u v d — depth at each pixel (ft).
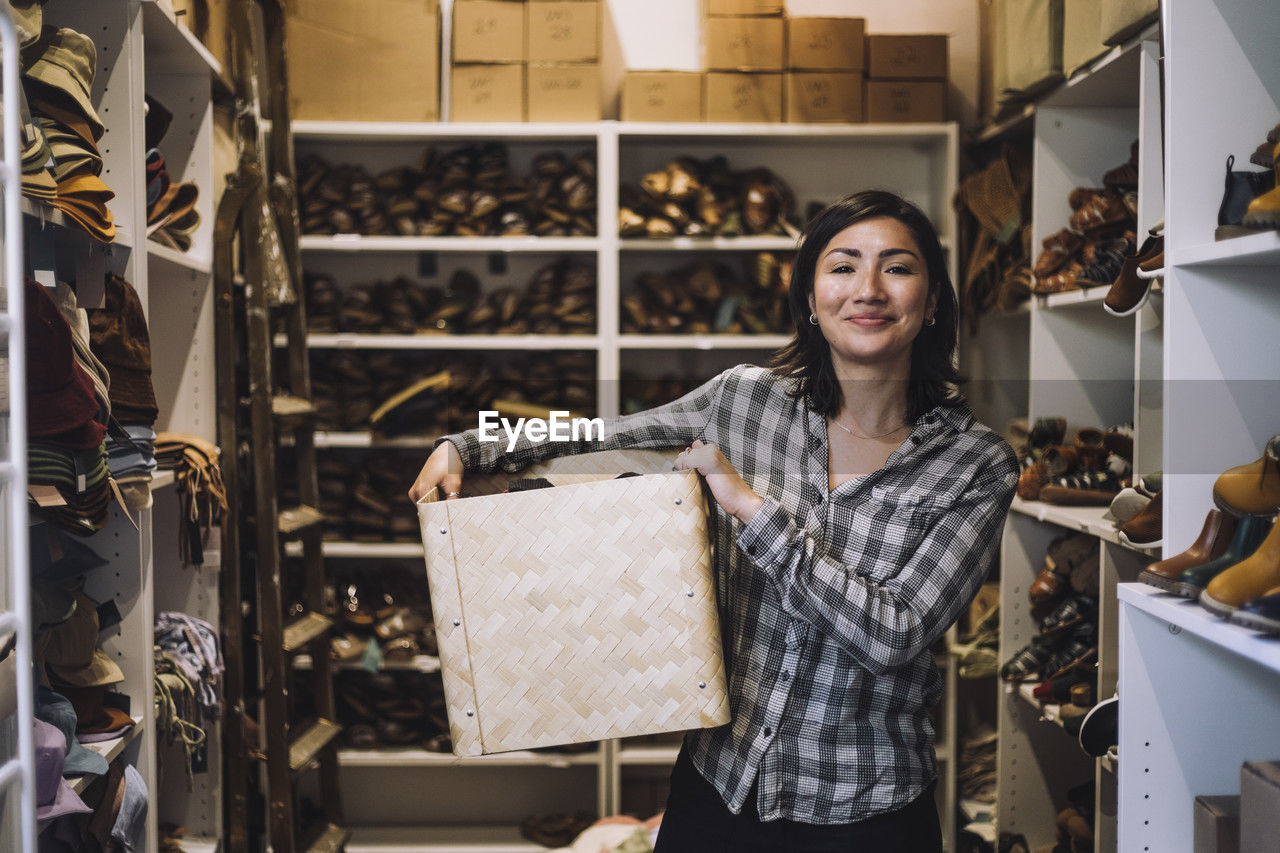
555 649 4.22
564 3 10.28
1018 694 9.00
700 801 4.72
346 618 10.41
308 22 10.23
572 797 11.37
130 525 6.18
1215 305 4.41
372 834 11.02
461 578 4.24
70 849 5.13
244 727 7.85
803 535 4.14
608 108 11.31
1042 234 9.00
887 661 4.13
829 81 10.39
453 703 4.21
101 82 6.16
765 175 10.82
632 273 11.35
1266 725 4.42
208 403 8.10
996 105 9.60
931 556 4.39
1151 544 5.83
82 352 4.94
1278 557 3.64
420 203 10.63
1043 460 8.52
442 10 10.83
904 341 4.48
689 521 4.26
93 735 5.72
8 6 3.29
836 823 4.49
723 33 10.37
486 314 10.66
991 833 9.34
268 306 8.01
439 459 4.83
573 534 4.25
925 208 11.33
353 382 10.63
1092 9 7.55
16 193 3.31
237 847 7.75
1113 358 9.04
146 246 6.35
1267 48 4.39
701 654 4.24
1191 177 4.40
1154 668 4.39
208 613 7.97
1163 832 4.44
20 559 3.35
